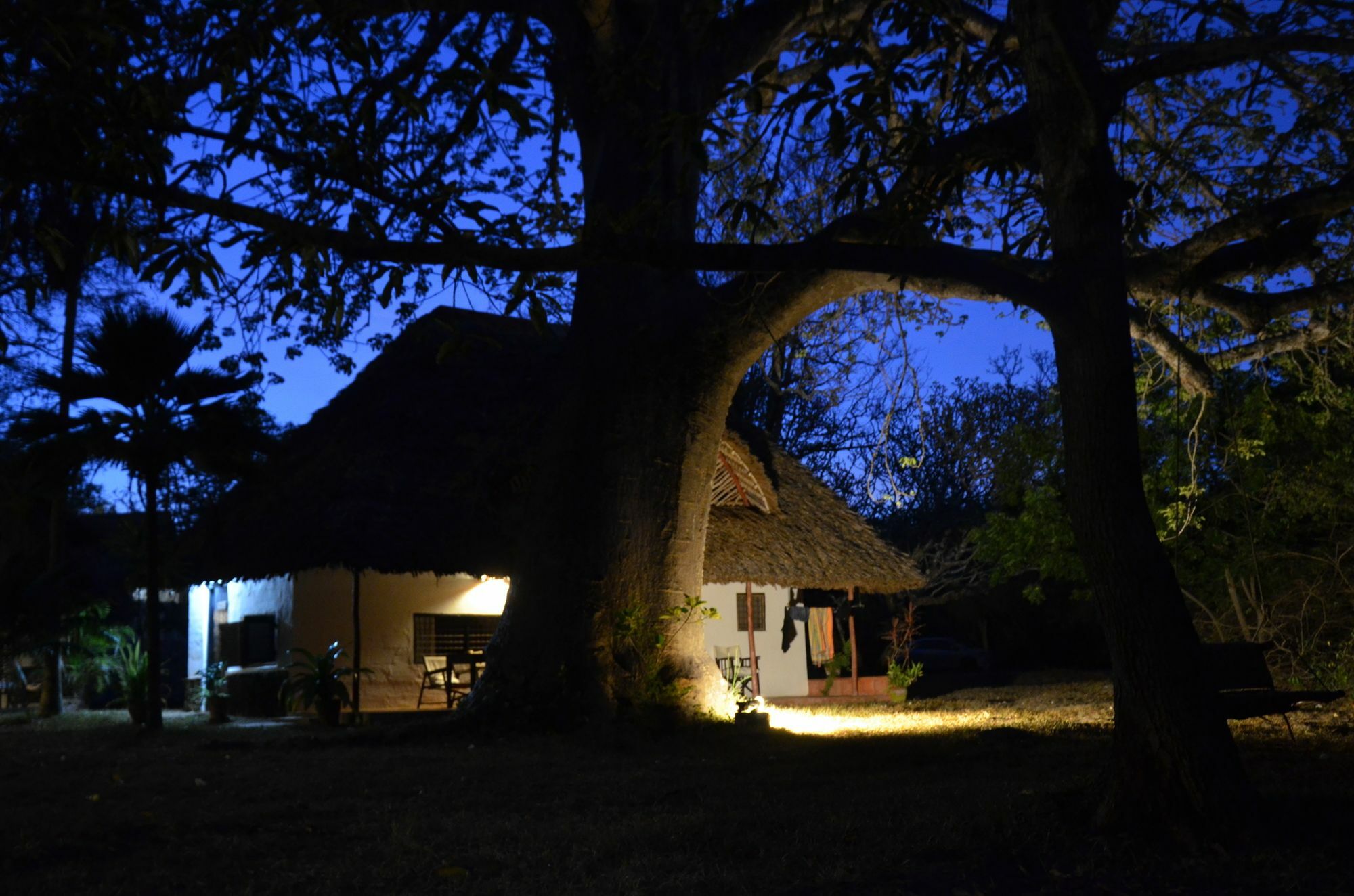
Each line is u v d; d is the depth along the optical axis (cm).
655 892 524
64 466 1470
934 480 3412
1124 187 730
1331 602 1708
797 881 538
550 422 1418
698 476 1396
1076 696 2103
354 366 1012
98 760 1105
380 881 558
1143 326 1080
